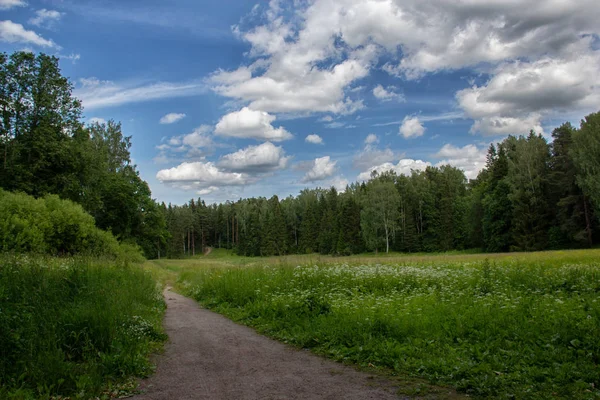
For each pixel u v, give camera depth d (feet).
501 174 204.03
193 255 408.46
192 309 45.93
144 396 17.67
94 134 181.88
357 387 18.17
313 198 422.82
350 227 286.46
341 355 22.94
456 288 39.93
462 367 18.85
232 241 449.48
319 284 44.96
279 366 22.03
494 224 194.08
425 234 272.10
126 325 26.91
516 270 45.93
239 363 22.84
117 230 175.22
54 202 98.48
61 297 28.35
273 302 37.45
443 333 24.22
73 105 135.64
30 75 126.52
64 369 18.57
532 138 193.47
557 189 176.65
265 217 353.31
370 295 37.76
